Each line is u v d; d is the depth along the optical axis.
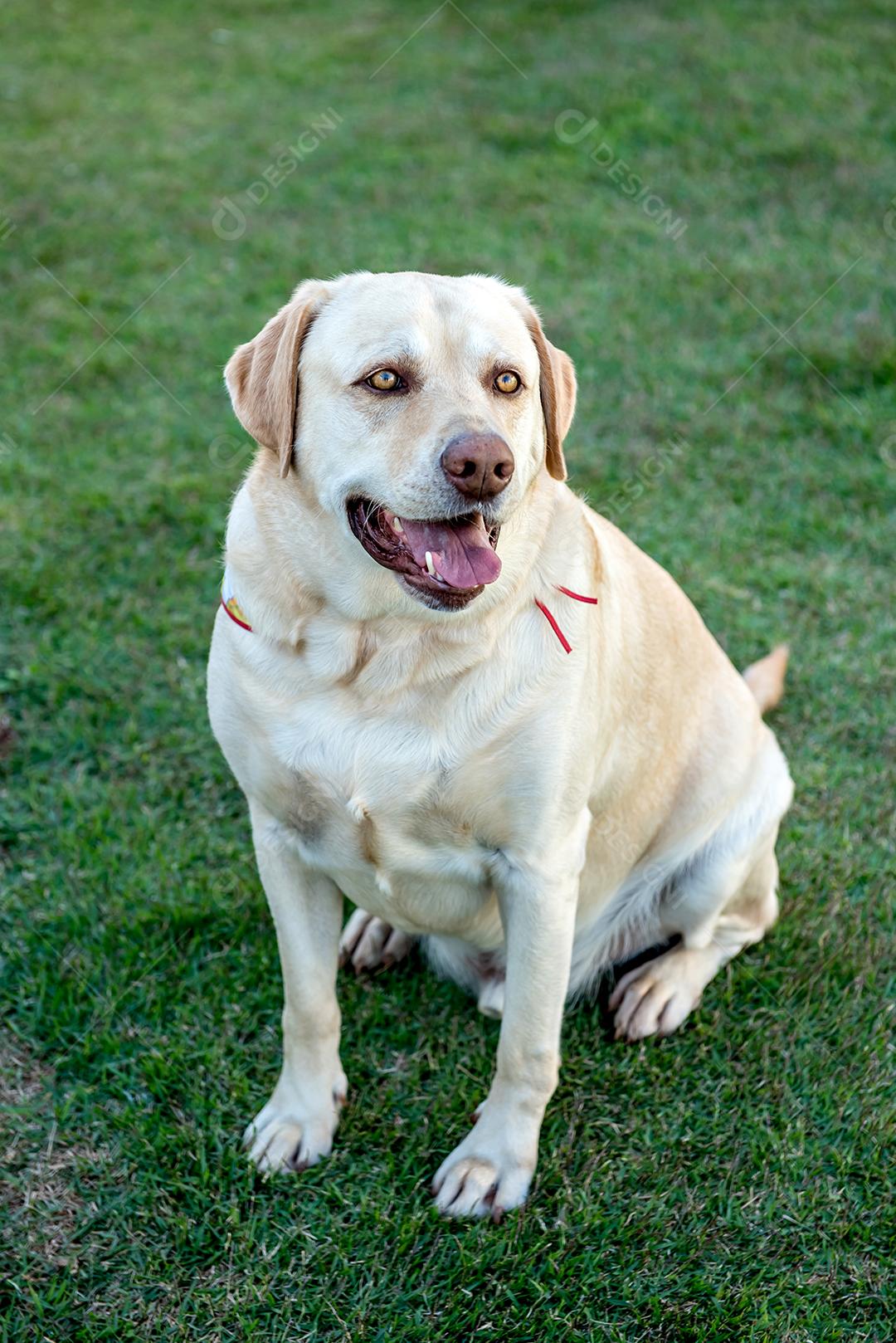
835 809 3.76
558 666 2.36
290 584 2.32
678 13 10.62
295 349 2.34
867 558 4.84
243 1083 2.88
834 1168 2.74
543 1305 2.45
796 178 7.80
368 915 3.26
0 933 3.27
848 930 3.35
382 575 2.24
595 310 6.42
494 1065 2.98
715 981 3.24
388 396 2.26
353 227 7.37
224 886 3.42
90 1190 2.66
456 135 8.65
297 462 2.35
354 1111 2.85
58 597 4.48
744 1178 2.72
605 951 3.19
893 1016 3.09
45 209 7.57
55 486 5.11
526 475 2.38
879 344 6.02
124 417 5.61
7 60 10.31
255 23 11.29
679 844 3.08
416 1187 2.68
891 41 9.80
